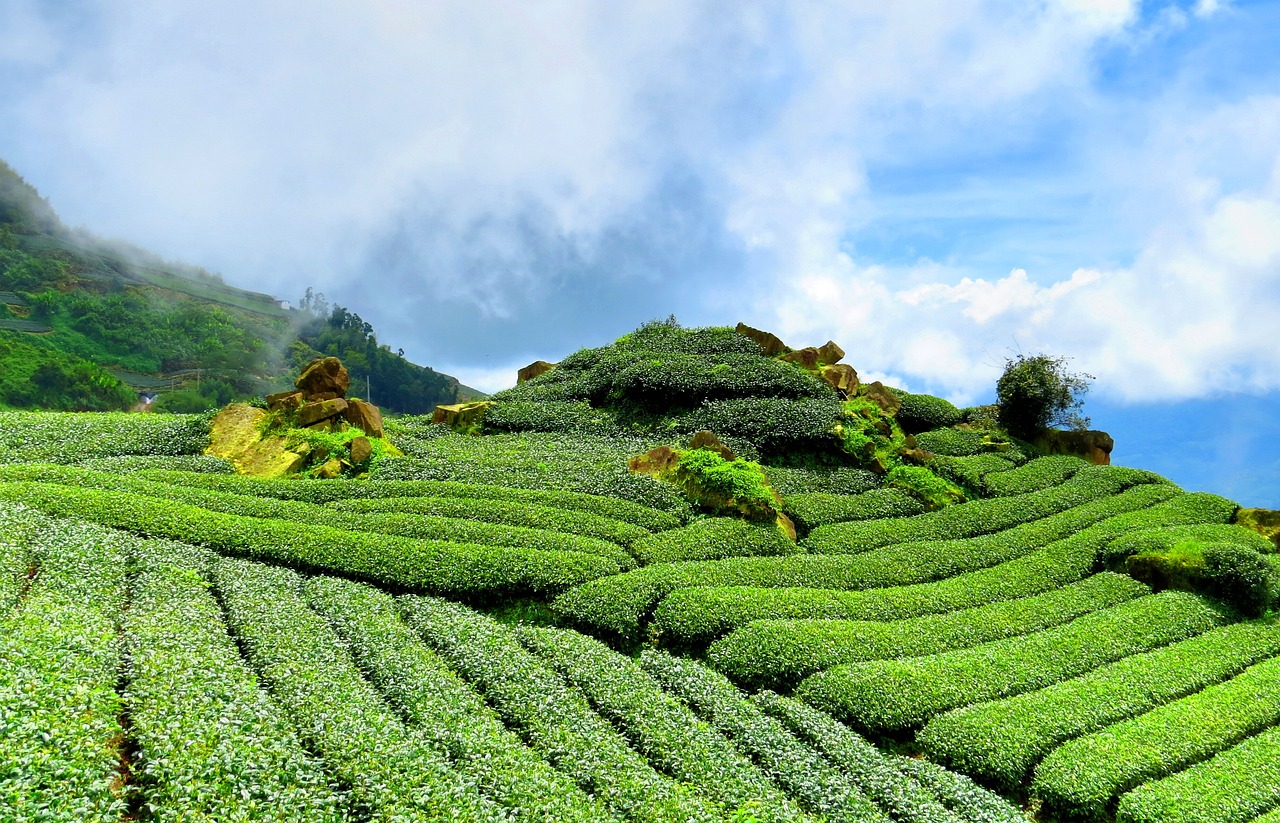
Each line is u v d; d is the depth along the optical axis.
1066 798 15.20
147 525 21.61
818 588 23.62
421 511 25.48
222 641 15.70
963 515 30.83
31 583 16.73
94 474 25.28
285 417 32.69
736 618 20.75
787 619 21.03
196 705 12.48
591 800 12.66
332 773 11.97
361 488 27.27
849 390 43.44
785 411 37.59
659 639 20.44
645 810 12.50
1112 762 15.96
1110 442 43.03
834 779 14.71
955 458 37.50
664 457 31.19
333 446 30.86
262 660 15.31
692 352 46.59
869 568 25.27
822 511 29.67
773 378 41.09
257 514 23.92
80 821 9.10
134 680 13.05
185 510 22.73
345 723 13.07
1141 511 32.56
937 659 19.62
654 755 14.77
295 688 14.23
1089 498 34.50
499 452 34.78
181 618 16.17
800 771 14.91
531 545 23.52
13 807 8.80
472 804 11.67
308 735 12.77
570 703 15.82
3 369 114.38
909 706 17.58
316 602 18.92
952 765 16.31
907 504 31.70
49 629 13.60
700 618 20.58
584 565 22.36
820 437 36.06
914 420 44.59
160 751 11.05
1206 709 18.38
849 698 17.69
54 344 147.50
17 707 10.53
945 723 17.08
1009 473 36.62
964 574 25.98
